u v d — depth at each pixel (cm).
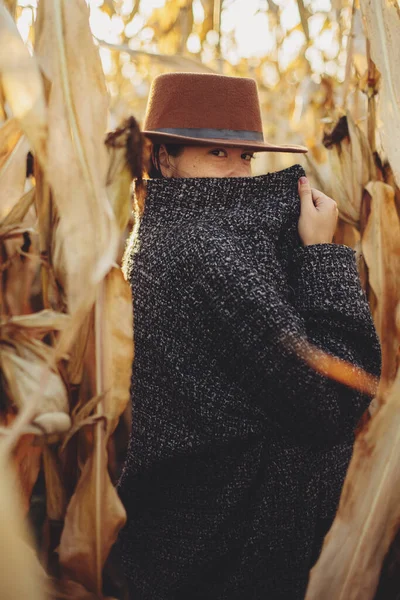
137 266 103
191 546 100
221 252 91
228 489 97
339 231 150
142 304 101
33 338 73
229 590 99
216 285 90
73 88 74
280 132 242
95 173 73
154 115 112
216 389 94
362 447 102
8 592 65
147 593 105
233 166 110
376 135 131
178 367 96
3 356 72
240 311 89
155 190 103
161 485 104
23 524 75
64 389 75
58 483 88
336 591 99
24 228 78
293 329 87
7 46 70
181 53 211
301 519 98
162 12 210
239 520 99
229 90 109
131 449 105
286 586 101
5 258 82
